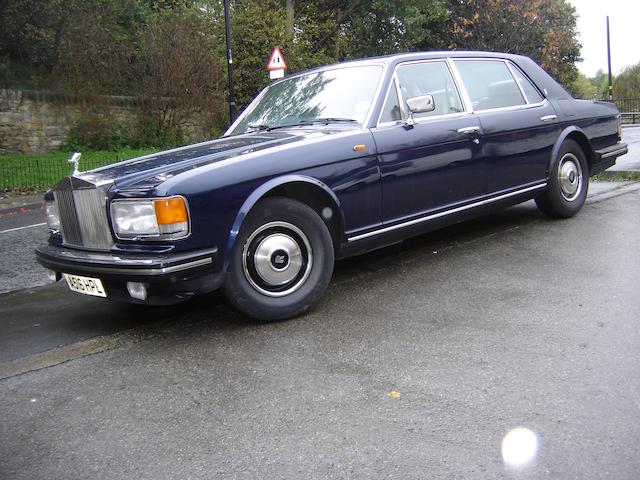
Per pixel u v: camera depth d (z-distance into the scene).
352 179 4.14
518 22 26.97
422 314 3.84
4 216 10.70
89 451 2.49
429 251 5.36
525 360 3.09
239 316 4.04
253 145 4.06
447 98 5.03
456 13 31.48
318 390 2.90
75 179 3.67
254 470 2.29
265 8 22.00
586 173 6.28
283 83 5.40
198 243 3.46
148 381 3.12
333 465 2.30
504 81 5.62
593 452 2.28
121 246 3.50
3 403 2.96
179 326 3.92
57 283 5.34
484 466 2.23
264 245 3.75
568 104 6.08
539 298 3.98
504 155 5.30
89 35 20.09
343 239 4.18
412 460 2.30
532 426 2.48
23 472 2.36
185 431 2.61
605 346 3.20
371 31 31.44
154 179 3.50
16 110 18.70
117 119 20.75
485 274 4.57
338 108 4.63
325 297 4.32
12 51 20.20
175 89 20.70
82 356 3.51
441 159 4.74
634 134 20.12
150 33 21.06
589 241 5.29
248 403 2.82
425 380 2.94
